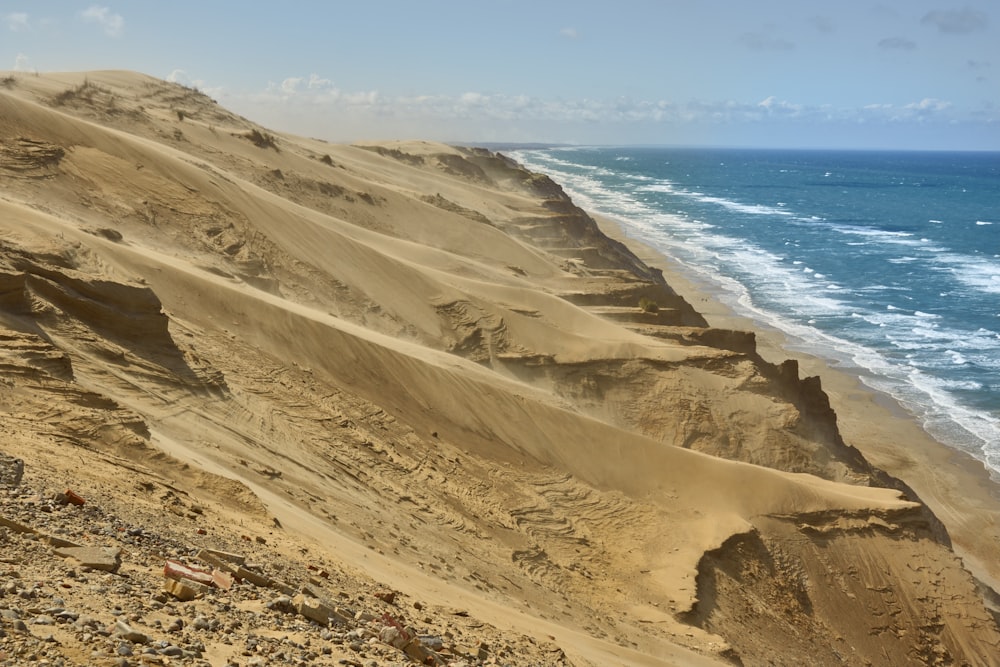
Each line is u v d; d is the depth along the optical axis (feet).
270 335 108.58
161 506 45.27
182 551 37.45
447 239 231.71
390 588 49.06
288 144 279.90
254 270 140.67
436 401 113.50
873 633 103.91
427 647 37.32
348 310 145.48
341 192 229.04
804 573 106.22
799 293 304.91
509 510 98.58
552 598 77.46
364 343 114.52
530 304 163.32
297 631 31.86
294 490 71.15
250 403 88.58
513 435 114.11
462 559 76.18
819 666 94.79
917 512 114.93
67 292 81.82
